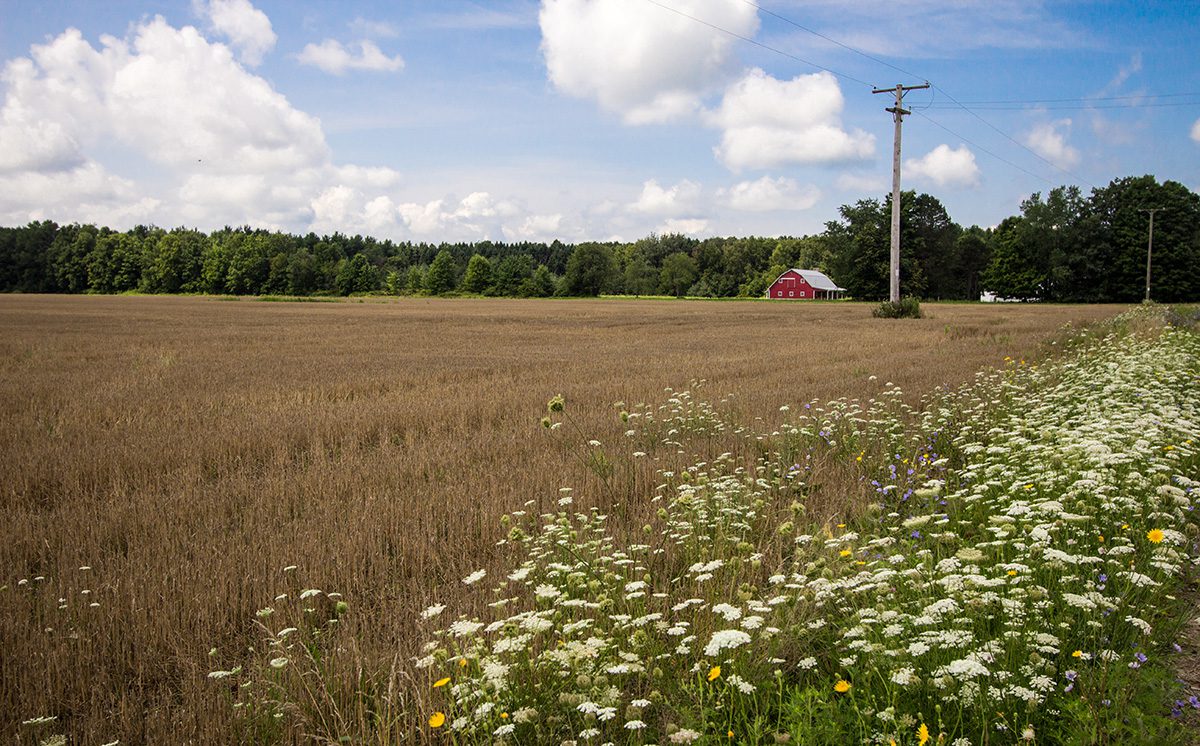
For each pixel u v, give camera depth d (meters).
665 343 28.94
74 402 13.84
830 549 4.77
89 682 4.31
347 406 13.42
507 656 3.68
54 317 52.41
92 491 8.20
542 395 14.36
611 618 4.21
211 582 5.36
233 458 9.70
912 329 33.84
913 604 3.98
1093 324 28.95
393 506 7.04
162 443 10.19
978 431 9.12
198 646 4.66
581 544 5.14
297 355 24.22
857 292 99.81
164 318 51.75
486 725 3.25
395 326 43.16
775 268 150.50
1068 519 4.58
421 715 3.46
